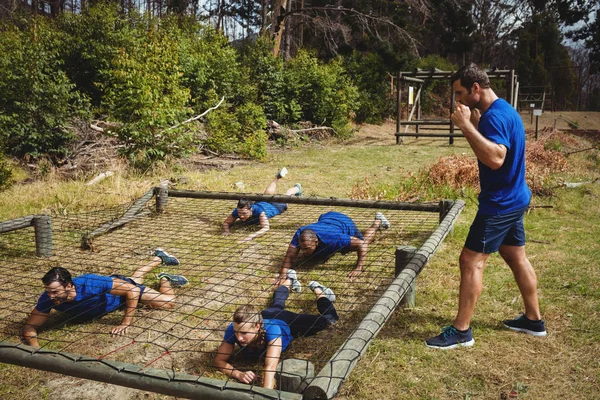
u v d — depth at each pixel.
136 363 3.35
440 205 5.72
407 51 27.67
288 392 2.20
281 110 17.02
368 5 29.66
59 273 3.64
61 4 28.00
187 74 14.23
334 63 20.16
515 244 3.48
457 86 3.33
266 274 4.87
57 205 7.36
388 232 6.08
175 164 10.09
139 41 13.97
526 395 2.92
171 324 3.89
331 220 5.17
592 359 3.27
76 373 2.48
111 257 5.33
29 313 3.86
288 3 26.17
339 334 3.69
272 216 6.50
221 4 36.50
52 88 10.32
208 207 7.46
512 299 4.18
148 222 6.69
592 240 5.77
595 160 12.44
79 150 10.62
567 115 29.03
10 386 3.14
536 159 10.63
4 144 10.20
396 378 3.11
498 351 3.40
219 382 2.27
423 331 3.70
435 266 4.98
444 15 40.16
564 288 4.37
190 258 5.30
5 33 14.02
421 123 17.27
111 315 4.10
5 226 5.09
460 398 2.92
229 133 13.44
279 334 3.21
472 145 3.03
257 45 19.03
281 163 12.16
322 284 4.60
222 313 4.06
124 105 10.01
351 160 12.77
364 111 23.64
